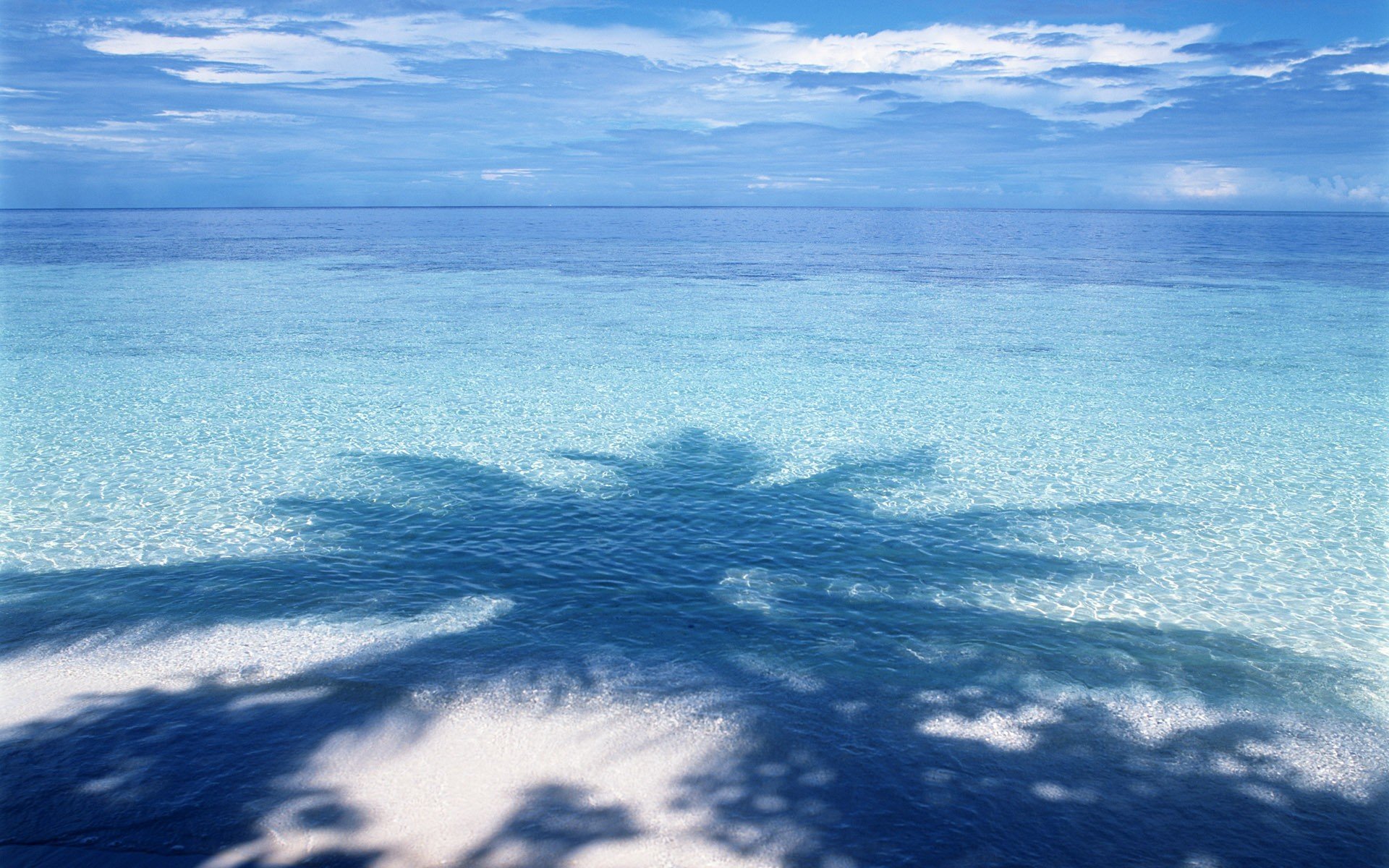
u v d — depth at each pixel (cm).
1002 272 5300
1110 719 784
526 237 10356
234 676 830
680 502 1333
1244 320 3244
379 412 1891
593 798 665
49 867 587
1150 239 9775
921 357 2580
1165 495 1395
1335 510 1336
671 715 776
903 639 924
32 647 878
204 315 3272
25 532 1184
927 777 698
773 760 716
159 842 611
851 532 1223
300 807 648
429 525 1229
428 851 607
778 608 990
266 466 1494
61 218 19938
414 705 784
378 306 3619
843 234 11644
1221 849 624
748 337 2920
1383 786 696
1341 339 2844
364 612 966
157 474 1448
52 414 1834
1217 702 814
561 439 1684
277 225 14362
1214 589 1061
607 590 1032
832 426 1802
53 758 700
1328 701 820
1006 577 1086
